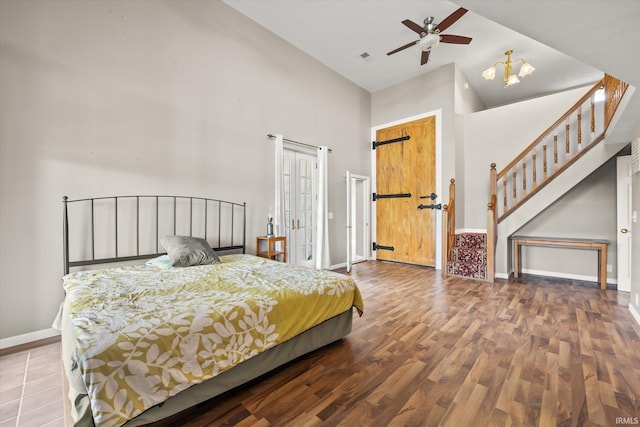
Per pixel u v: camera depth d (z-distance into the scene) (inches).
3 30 88.1
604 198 166.4
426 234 209.6
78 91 101.6
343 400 62.7
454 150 194.4
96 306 63.0
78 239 102.0
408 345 88.5
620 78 75.7
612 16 50.2
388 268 207.2
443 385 67.8
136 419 49.4
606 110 132.4
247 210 152.9
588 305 125.1
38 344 90.9
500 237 176.6
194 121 132.1
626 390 64.9
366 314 115.4
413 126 216.7
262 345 66.7
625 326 101.6
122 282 83.1
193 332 56.9
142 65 116.3
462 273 178.2
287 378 71.4
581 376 70.6
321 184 188.5
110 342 48.6
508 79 179.2
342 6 142.1
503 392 64.8
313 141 191.5
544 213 184.9
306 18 152.2
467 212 210.5
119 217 111.0
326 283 87.0
